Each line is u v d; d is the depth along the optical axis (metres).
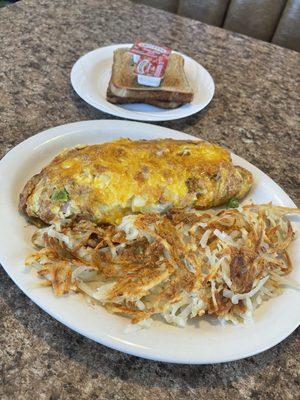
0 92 0.43
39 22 0.55
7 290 0.26
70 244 0.27
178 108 0.44
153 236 0.28
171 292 0.26
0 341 0.24
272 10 0.70
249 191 0.35
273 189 0.34
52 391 0.22
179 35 0.58
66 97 0.44
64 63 0.49
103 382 0.23
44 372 0.23
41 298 0.24
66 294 0.25
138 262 0.28
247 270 0.27
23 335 0.24
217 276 0.26
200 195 0.31
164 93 0.43
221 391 0.23
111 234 0.28
